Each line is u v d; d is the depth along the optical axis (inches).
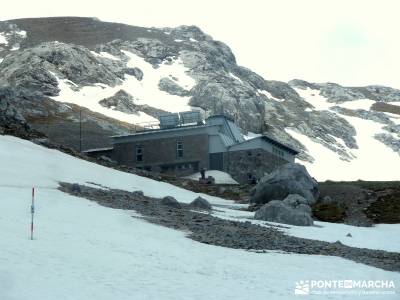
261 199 2751.0
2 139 2878.9
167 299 729.6
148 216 1652.3
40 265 850.1
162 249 1131.9
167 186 2947.8
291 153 4402.1
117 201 1911.9
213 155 3905.0
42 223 1273.4
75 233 1195.9
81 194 1945.1
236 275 935.0
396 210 2652.6
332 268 1074.1
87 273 839.1
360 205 2778.1
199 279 877.8
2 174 2022.6
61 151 3272.6
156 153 3959.2
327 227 2052.2
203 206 2183.8
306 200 2516.0
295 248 1334.9
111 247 1087.6
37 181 2031.3
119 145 4045.3
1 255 877.8
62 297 698.8
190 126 4013.3
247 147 3875.5
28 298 683.4
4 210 1393.9
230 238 1392.7
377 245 1631.4
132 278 839.1
